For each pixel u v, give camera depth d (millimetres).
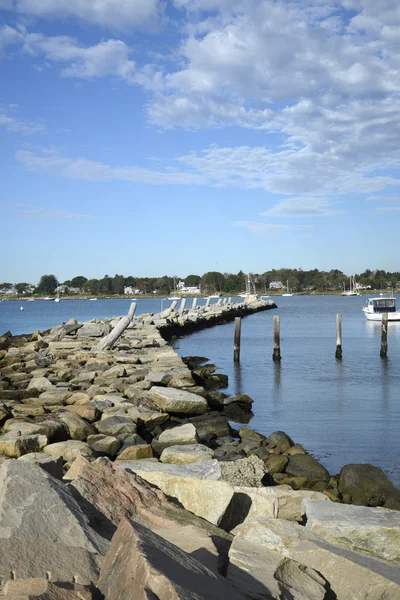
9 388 15766
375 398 20062
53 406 12820
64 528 4406
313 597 4297
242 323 62875
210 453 9273
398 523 5750
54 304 157500
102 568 3957
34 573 3787
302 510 6617
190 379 17578
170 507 5789
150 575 3328
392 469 11766
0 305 150000
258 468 8883
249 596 4004
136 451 9641
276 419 16578
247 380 24375
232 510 6555
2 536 4078
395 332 48906
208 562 4402
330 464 12102
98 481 5801
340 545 5590
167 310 49875
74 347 24594
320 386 22781
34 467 5098
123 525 4172
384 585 4387
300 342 40906
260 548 4832
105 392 15312
